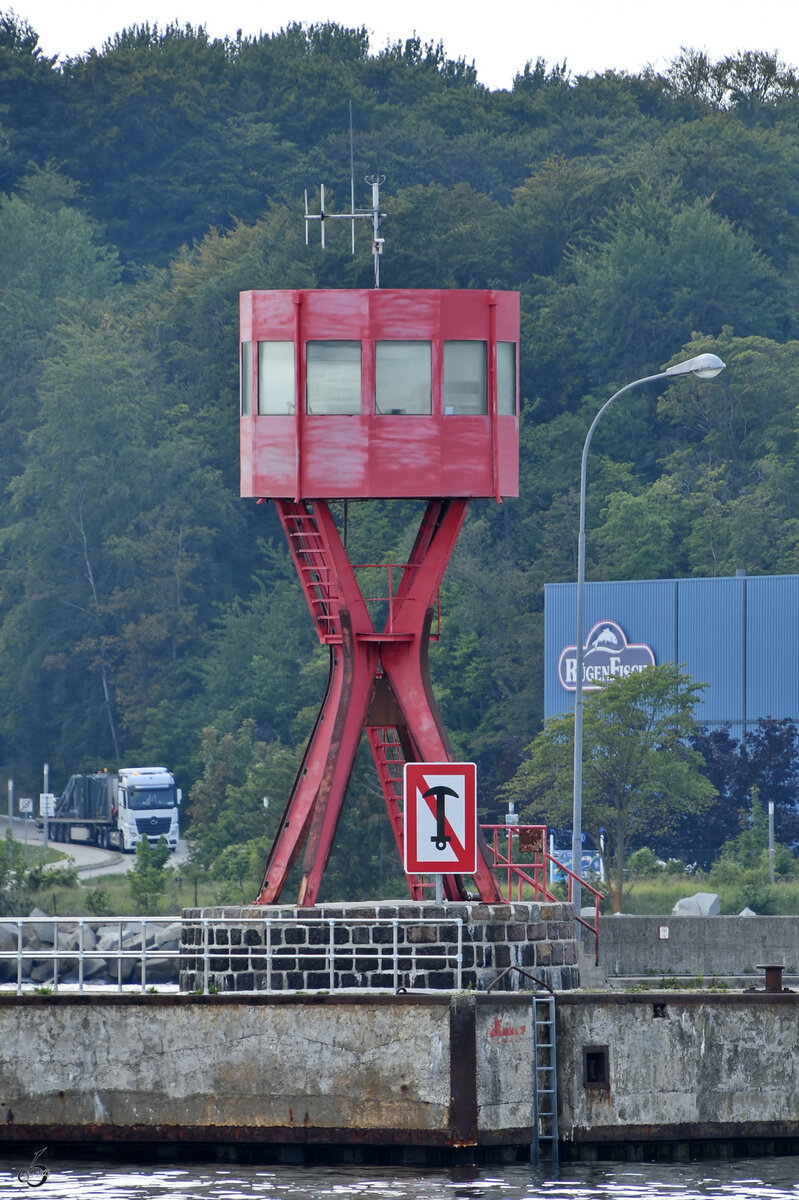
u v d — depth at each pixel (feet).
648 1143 365.20
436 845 377.09
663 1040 366.63
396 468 395.14
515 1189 336.08
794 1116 371.97
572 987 389.80
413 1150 357.20
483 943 376.68
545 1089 361.51
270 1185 338.54
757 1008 371.56
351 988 373.20
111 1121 362.74
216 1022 361.30
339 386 396.98
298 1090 358.43
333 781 392.88
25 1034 365.40
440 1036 355.15
